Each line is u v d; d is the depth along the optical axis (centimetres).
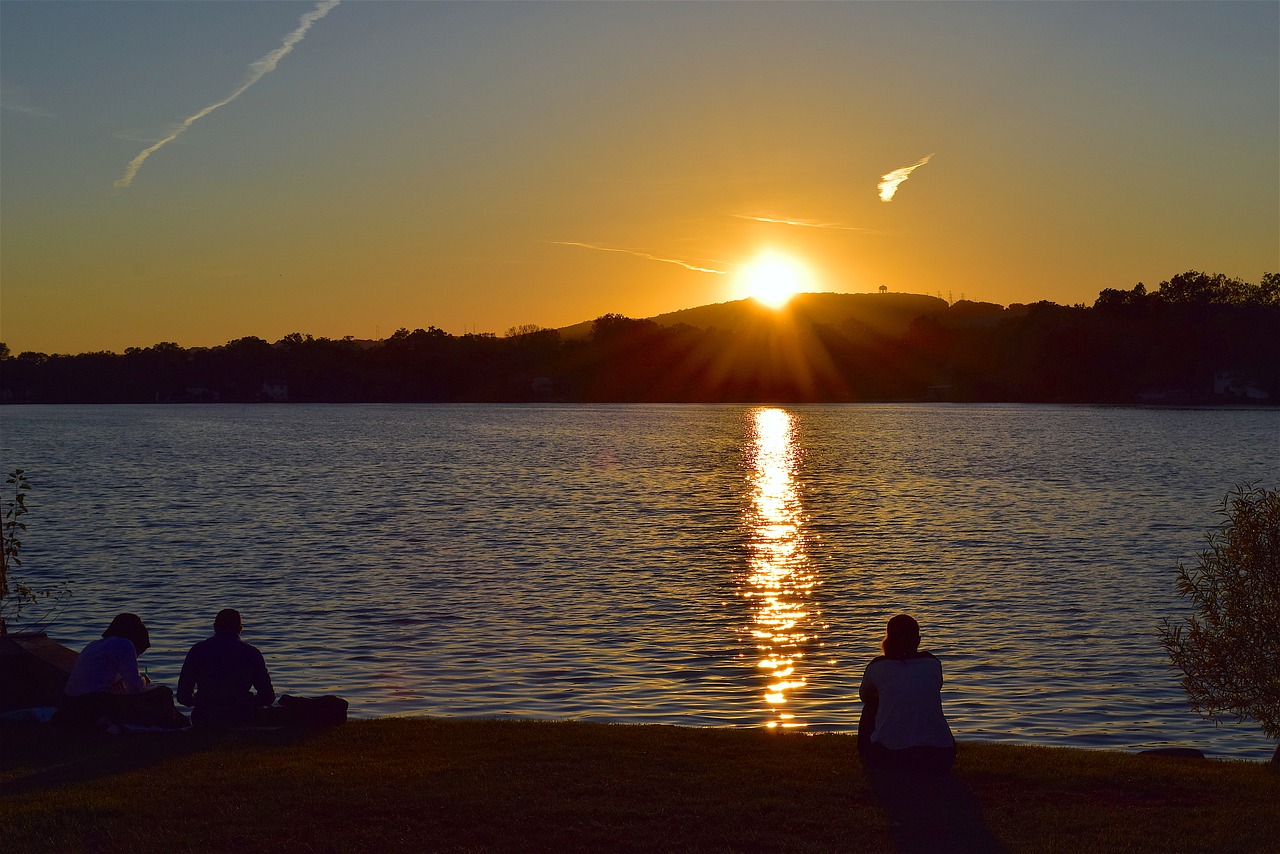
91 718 1169
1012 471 6912
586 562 3122
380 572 2939
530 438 11662
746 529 3950
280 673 1825
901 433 12319
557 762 1045
